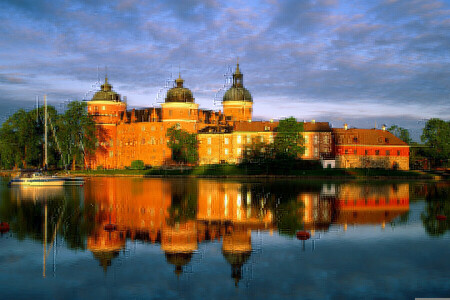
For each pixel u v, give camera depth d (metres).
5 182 111.94
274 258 36.22
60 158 146.00
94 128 153.25
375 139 147.25
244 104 172.50
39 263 35.09
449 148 141.12
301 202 68.12
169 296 28.69
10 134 138.00
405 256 36.50
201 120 165.25
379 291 29.25
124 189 89.50
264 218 53.75
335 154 144.25
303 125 140.62
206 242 41.72
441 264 34.41
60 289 29.77
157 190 87.00
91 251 38.50
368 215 55.91
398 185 99.69
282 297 28.41
